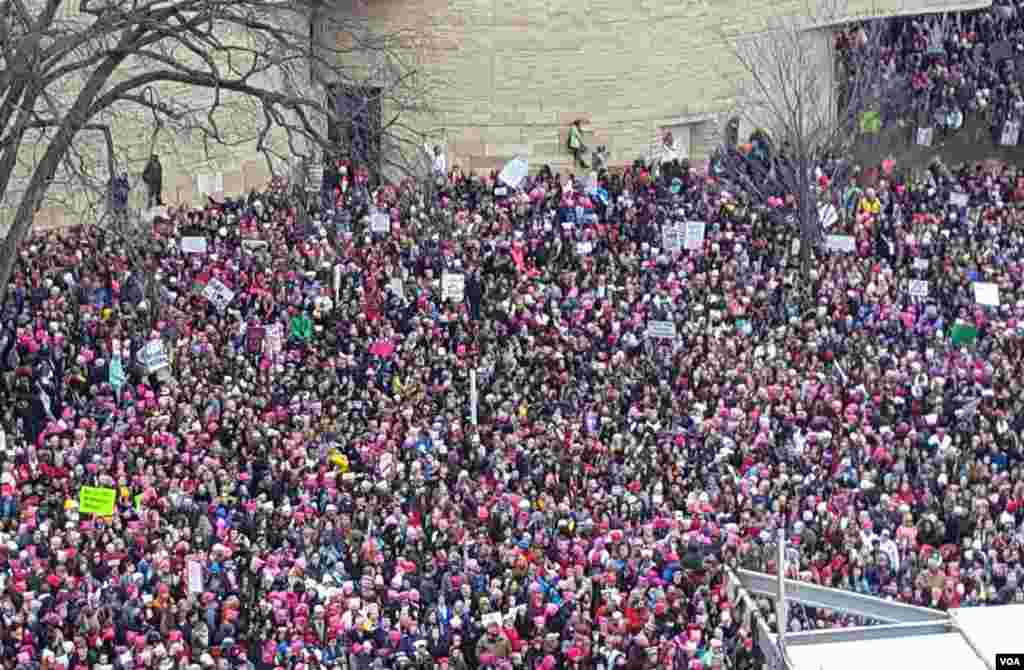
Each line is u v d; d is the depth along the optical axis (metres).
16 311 94.31
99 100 81.75
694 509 86.19
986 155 133.50
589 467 89.69
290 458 87.00
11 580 75.50
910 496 89.44
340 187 111.62
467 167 134.12
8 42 80.06
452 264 108.19
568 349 101.94
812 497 87.12
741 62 130.00
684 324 105.31
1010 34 133.75
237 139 123.81
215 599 77.38
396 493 85.56
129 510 81.94
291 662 75.12
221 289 100.06
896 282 111.81
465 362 99.56
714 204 119.19
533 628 77.75
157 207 112.56
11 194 109.50
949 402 97.81
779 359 101.75
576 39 133.62
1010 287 112.00
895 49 133.75
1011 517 88.12
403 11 130.88
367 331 101.31
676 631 77.88
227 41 121.94
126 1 91.88
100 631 74.75
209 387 91.88
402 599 78.88
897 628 60.06
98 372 92.31
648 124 135.50
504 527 84.06
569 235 113.88
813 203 114.38
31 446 84.75
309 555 80.69
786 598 76.38
